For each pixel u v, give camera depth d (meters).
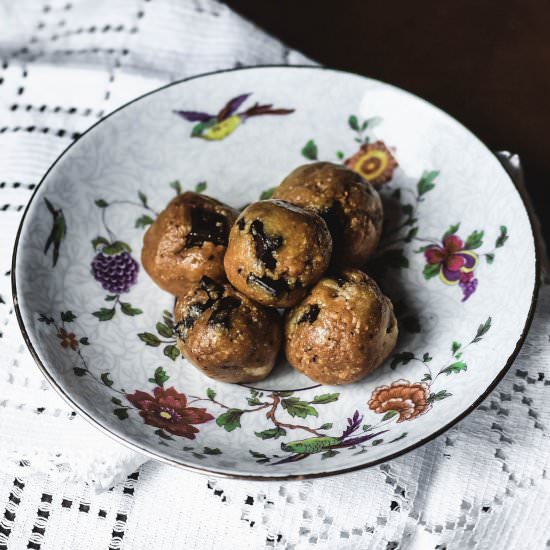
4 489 0.49
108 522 0.48
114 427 0.46
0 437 0.49
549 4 0.83
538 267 0.49
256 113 0.56
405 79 0.79
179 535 0.48
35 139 0.57
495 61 0.80
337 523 0.48
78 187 0.53
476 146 0.54
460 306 0.51
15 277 0.49
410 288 0.53
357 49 0.82
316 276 0.48
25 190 0.56
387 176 0.56
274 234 0.47
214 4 0.63
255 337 0.48
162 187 0.55
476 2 0.84
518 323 0.48
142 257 0.52
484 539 0.49
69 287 0.51
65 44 0.62
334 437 0.48
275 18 0.85
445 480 0.49
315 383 0.50
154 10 0.62
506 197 0.52
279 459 0.46
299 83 0.56
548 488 0.49
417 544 0.49
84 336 0.50
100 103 0.59
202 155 0.56
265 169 0.56
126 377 0.50
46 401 0.50
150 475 0.49
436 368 0.49
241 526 0.48
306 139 0.56
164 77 0.60
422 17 0.84
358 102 0.56
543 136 0.75
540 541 0.49
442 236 0.53
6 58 0.62
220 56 0.61
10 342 0.51
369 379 0.50
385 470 0.48
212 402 0.49
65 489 0.49
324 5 0.85
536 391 0.50
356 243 0.50
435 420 0.46
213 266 0.50
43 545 0.48
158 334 0.51
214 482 0.48
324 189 0.51
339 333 0.47
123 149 0.55
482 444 0.49
